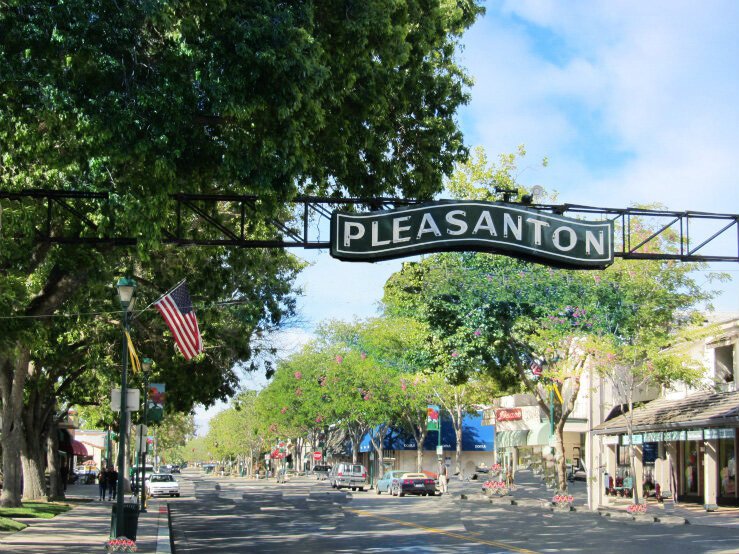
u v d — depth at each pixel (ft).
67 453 228.22
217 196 60.34
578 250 59.16
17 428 108.88
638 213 64.34
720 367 127.34
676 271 113.70
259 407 317.63
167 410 144.05
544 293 118.32
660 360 113.60
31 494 134.41
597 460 145.48
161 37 51.29
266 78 51.03
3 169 61.31
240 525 95.20
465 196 127.44
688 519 101.71
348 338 235.20
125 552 61.16
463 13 74.69
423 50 68.08
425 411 220.84
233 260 87.40
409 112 71.46
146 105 50.14
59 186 63.41
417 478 178.09
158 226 54.24
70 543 66.49
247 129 53.36
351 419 219.41
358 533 83.66
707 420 109.29
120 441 63.98
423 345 129.59
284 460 373.20
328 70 52.85
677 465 141.49
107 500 155.53
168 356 123.13
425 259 124.77
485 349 122.01
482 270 119.85
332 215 57.47
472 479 253.44
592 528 90.12
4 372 108.58
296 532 85.20
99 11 49.78
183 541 75.56
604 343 113.60
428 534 82.07
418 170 71.00
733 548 67.15
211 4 49.70
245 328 118.11
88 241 61.57
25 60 50.03
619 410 151.84
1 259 67.62
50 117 52.60
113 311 103.04
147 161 52.47
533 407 227.81
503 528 89.81
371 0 57.72
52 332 104.94
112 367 127.65
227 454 525.34
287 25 50.83
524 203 61.98
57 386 155.02
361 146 66.08
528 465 262.67
